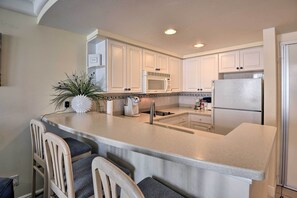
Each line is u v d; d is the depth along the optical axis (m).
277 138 2.23
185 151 0.80
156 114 2.94
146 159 1.26
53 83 2.05
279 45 2.23
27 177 1.89
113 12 1.63
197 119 3.16
